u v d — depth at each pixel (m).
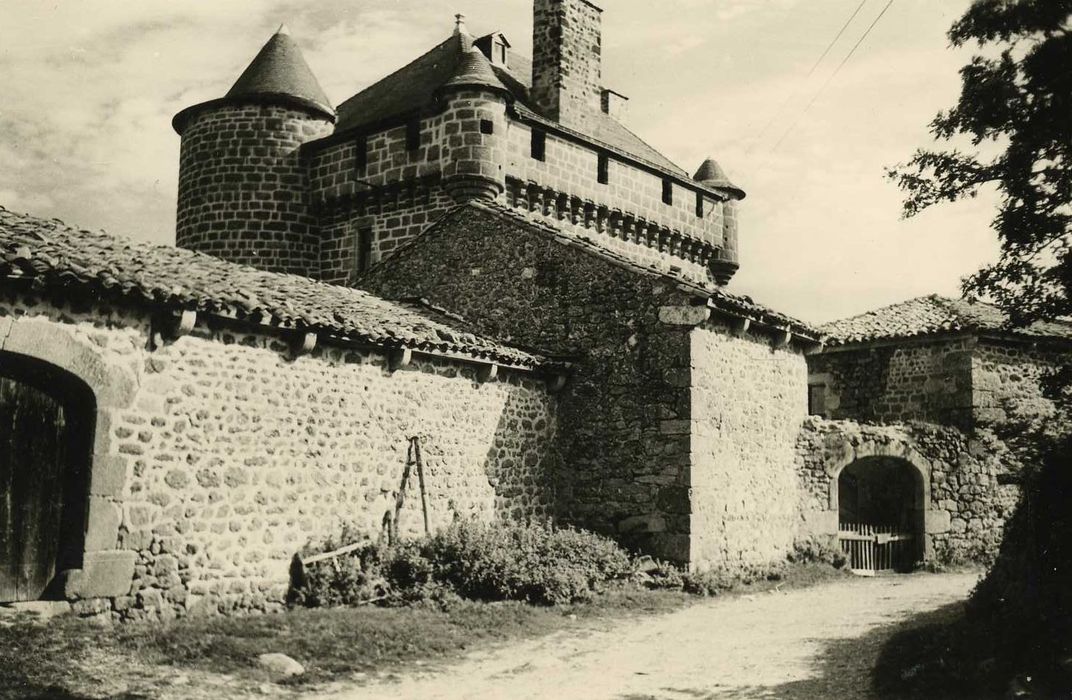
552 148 20.36
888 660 8.53
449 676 8.27
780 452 16.41
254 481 10.33
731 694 7.64
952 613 11.38
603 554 12.97
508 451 13.94
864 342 21.39
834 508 17.27
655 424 13.99
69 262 8.65
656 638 10.10
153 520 9.35
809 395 22.84
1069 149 9.37
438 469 12.70
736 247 25.88
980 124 9.66
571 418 14.81
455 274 16.53
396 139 19.98
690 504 13.50
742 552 14.82
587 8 22.66
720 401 14.52
